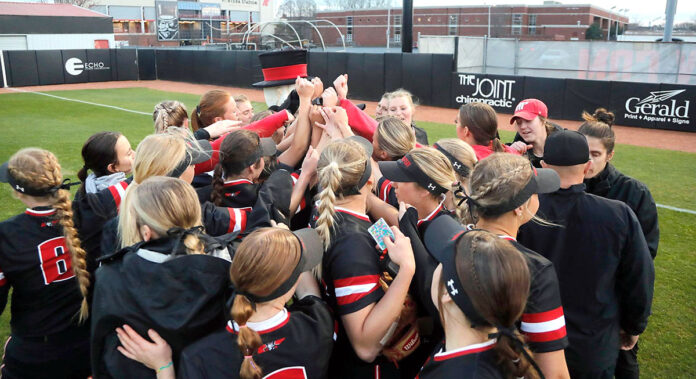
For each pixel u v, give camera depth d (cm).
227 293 192
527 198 193
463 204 256
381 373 217
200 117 409
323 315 195
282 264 170
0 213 681
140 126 1443
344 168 212
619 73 1930
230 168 277
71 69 2658
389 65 1928
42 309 258
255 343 170
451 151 263
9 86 2466
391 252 196
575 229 243
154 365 181
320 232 208
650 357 382
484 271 146
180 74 2811
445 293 162
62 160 994
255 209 242
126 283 183
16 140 1198
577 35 4931
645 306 246
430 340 225
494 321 146
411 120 422
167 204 192
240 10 7106
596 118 401
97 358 192
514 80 1612
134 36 6156
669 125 1368
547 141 247
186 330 180
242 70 2481
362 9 5912
